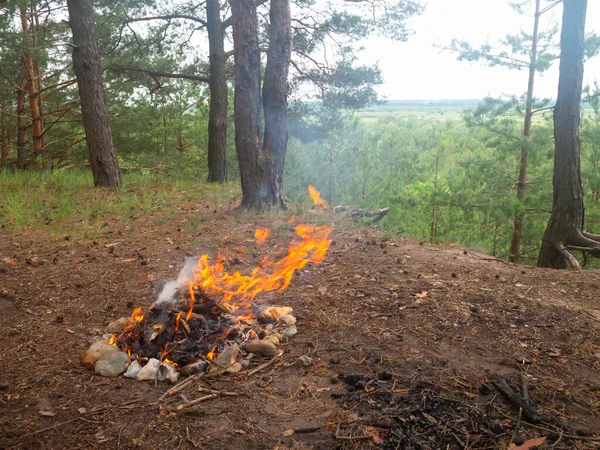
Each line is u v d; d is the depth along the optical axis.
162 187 12.30
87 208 8.85
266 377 3.39
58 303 4.66
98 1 15.73
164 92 20.67
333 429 2.81
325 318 4.32
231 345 3.69
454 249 6.94
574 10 9.27
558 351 3.82
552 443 2.73
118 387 3.23
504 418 2.96
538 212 13.74
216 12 14.52
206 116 22.25
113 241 6.72
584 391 3.29
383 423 2.85
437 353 3.74
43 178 12.45
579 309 4.66
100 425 2.82
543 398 3.19
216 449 2.63
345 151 14.37
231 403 3.07
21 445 2.63
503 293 4.94
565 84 9.56
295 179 14.15
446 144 20.25
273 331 4.05
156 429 2.79
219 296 4.78
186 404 3.03
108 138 11.78
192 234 7.02
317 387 3.26
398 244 6.90
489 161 14.55
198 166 21.61
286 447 2.66
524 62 13.16
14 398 3.08
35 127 18.67
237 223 7.66
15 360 3.58
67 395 3.12
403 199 12.89
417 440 2.72
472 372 3.47
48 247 6.39
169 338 3.67
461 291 4.94
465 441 2.73
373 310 4.48
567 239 9.71
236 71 8.17
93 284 5.13
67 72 18.52
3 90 17.31
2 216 8.05
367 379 3.35
